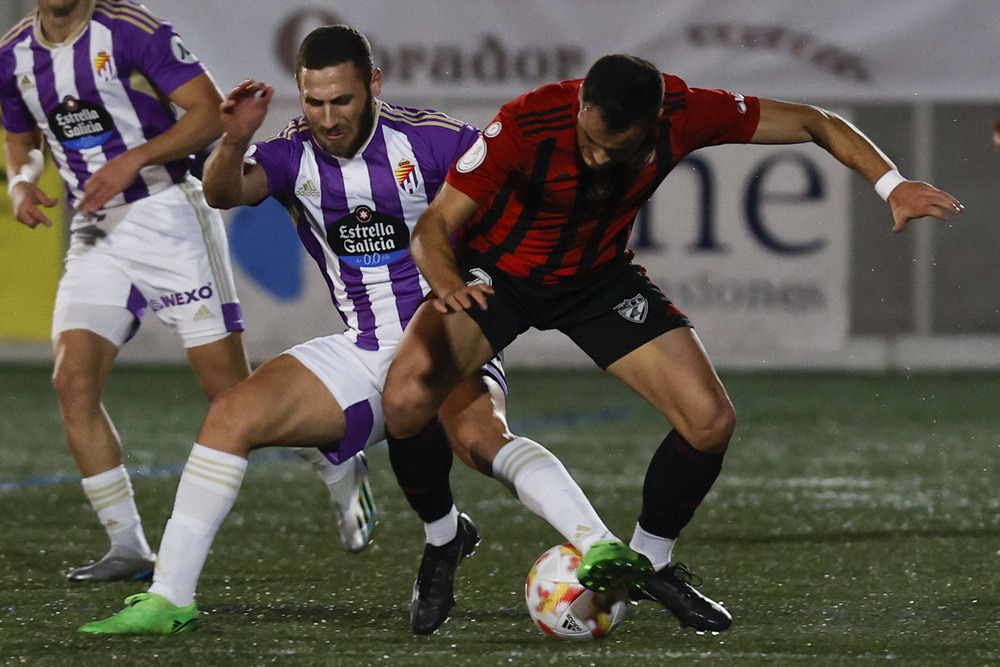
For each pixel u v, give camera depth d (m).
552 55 36.62
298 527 17.38
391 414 11.06
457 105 36.81
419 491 11.45
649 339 11.40
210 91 13.81
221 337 14.71
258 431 11.36
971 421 28.69
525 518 18.11
